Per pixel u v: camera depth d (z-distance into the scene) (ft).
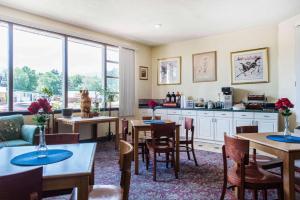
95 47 18.78
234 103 18.02
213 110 17.28
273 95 16.31
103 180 9.61
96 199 5.23
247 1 12.21
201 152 14.56
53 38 15.99
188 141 12.50
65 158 5.20
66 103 16.44
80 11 13.75
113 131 19.60
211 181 9.56
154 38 20.20
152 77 23.20
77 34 16.65
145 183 9.39
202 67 19.93
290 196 6.06
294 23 14.34
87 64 18.19
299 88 13.75
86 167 4.58
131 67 20.97
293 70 14.47
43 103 5.61
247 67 17.46
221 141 16.88
